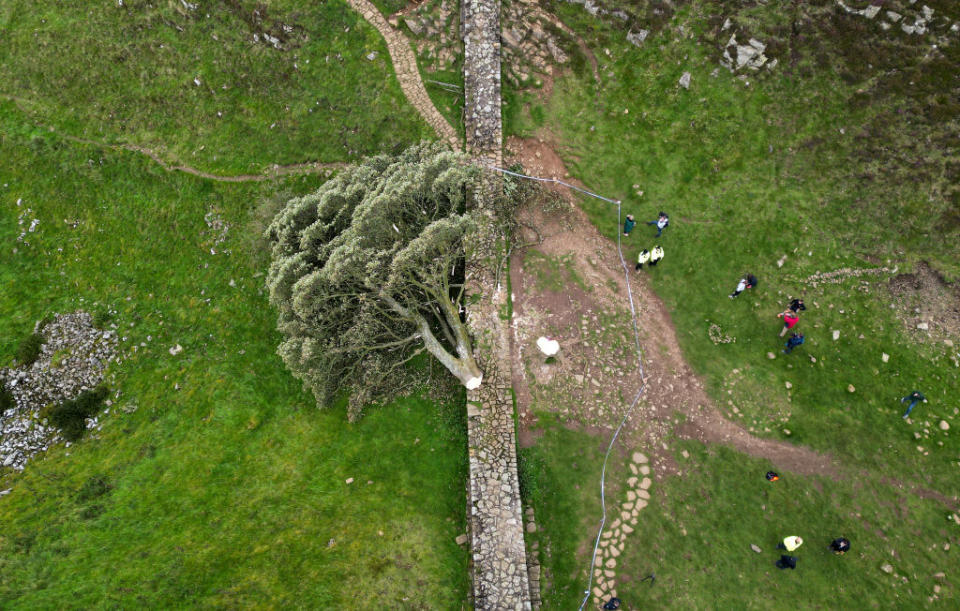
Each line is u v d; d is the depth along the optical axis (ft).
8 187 91.97
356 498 67.77
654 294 75.46
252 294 83.56
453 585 62.39
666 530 64.13
